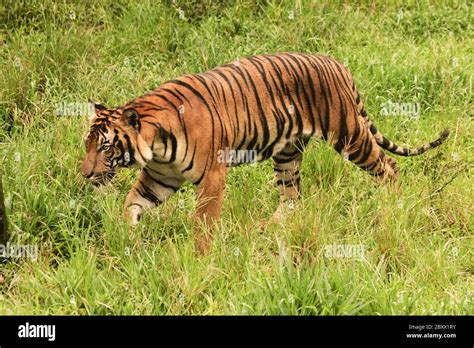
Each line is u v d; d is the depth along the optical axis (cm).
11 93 1370
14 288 1025
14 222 1103
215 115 1074
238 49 1565
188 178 1078
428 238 1127
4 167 1172
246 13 1720
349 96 1189
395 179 1230
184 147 1058
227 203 1155
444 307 943
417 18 1772
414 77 1516
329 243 1069
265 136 1125
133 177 1239
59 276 994
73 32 1518
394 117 1439
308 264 1008
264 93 1119
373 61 1550
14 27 1628
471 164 1326
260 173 1294
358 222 1127
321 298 931
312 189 1191
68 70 1443
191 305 981
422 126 1430
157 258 1038
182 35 1603
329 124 1171
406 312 945
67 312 959
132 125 1027
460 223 1184
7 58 1493
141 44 1583
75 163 1213
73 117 1317
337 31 1683
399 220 1117
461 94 1507
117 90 1434
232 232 1099
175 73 1493
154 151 1050
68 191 1177
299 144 1204
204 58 1496
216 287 1008
